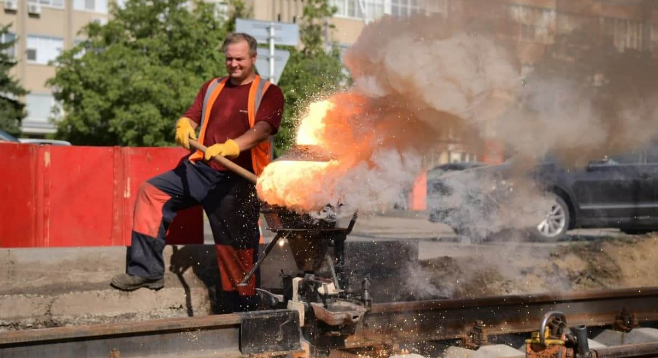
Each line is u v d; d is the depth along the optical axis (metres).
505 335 4.30
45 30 31.50
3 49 28.22
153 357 3.02
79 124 19.56
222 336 3.14
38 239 5.30
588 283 6.30
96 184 5.45
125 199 5.50
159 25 19.70
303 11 17.98
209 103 4.37
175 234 5.36
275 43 10.15
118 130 18.80
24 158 5.26
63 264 4.65
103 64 19.14
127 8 20.19
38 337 2.81
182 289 4.84
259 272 4.45
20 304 4.52
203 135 4.35
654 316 4.38
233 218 4.30
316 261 3.39
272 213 3.42
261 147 4.28
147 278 4.54
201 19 19.70
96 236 5.44
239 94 4.31
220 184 4.27
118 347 2.96
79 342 2.90
